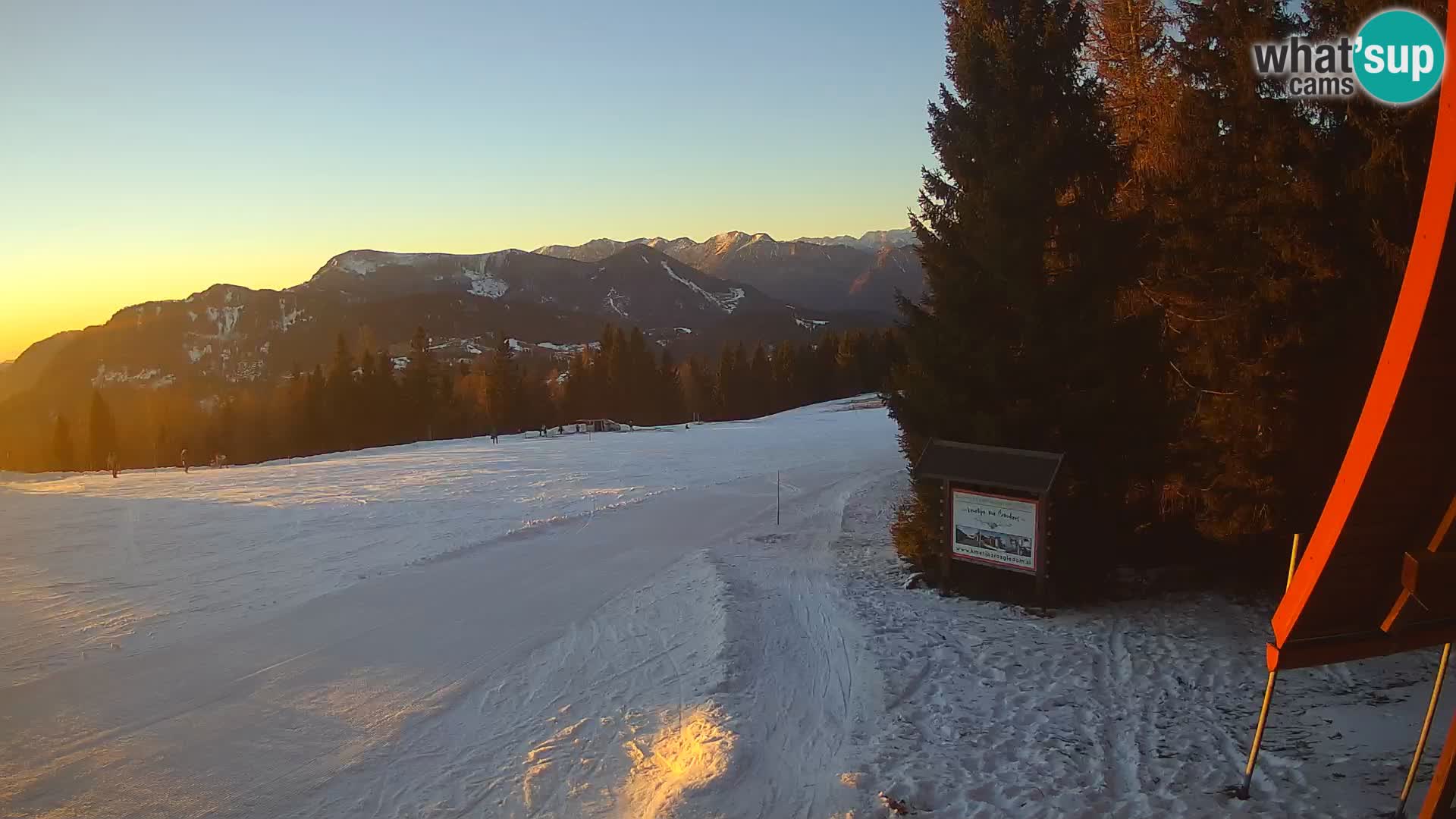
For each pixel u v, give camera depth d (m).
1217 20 13.73
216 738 9.38
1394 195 11.49
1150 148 15.94
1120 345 13.39
